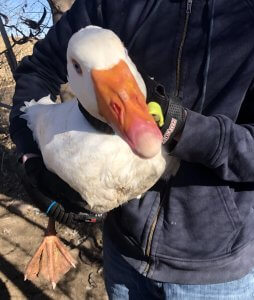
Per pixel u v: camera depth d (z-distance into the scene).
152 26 0.34
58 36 0.39
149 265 0.39
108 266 0.44
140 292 0.42
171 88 0.34
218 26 0.33
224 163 0.30
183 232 0.36
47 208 0.35
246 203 0.35
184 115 0.29
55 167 0.30
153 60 0.34
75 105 0.30
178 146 0.29
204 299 0.38
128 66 0.27
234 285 0.38
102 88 0.26
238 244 0.36
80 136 0.28
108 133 0.28
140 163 0.28
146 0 0.35
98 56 0.26
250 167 0.31
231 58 0.32
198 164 0.34
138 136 0.24
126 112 0.25
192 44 0.33
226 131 0.29
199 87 0.33
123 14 0.36
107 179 0.28
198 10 0.33
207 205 0.35
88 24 0.38
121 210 0.38
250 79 0.32
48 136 0.30
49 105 0.35
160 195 0.36
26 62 0.41
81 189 0.29
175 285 0.38
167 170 0.34
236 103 0.32
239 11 0.33
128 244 0.39
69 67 0.28
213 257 0.36
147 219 0.37
